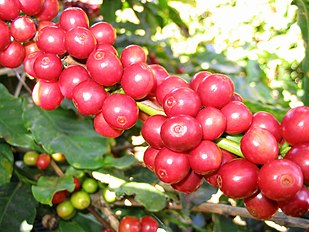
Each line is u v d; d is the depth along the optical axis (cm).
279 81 45
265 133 13
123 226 24
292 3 25
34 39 17
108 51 15
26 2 17
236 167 14
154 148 15
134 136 32
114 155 31
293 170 12
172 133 13
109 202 26
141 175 28
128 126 15
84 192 26
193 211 28
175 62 43
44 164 27
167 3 41
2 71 27
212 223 31
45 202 23
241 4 61
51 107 17
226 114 14
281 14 55
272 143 13
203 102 14
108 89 16
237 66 45
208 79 14
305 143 13
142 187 25
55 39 16
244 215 24
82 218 27
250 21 59
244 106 14
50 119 26
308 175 13
